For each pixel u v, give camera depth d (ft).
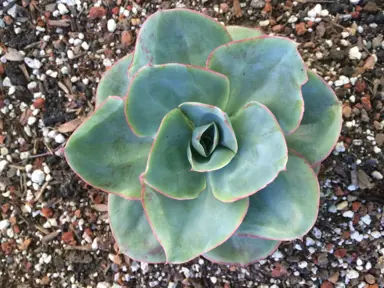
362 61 1.03
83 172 0.72
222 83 0.70
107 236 1.06
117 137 0.75
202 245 0.71
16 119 1.10
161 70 0.67
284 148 0.64
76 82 1.10
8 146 1.10
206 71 0.68
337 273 1.02
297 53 0.68
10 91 1.10
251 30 0.87
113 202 0.83
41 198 1.08
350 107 1.02
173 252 0.70
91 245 1.06
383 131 1.01
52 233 1.07
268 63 0.71
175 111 0.67
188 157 0.70
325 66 1.04
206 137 0.72
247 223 0.76
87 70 1.09
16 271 1.08
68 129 1.08
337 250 1.02
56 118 1.09
